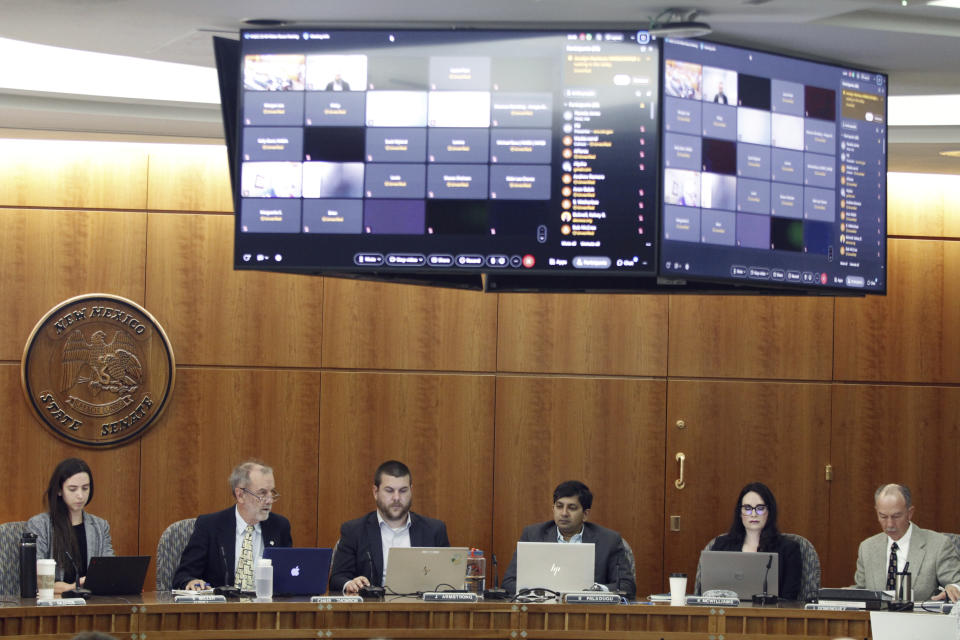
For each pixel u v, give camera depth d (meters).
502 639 5.87
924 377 9.02
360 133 5.75
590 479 8.75
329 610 5.77
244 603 5.70
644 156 5.74
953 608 5.74
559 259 5.74
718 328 8.86
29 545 5.95
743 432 8.84
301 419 8.59
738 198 5.92
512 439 8.73
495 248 5.73
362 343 8.66
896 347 9.02
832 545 8.89
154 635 5.57
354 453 8.62
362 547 6.87
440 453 8.69
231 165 6.00
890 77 6.85
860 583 7.08
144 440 8.44
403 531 6.96
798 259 6.05
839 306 8.96
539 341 8.78
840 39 6.20
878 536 7.16
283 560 6.10
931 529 8.97
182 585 6.43
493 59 5.76
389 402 8.66
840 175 6.16
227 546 6.62
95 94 7.46
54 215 8.43
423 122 5.75
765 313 8.90
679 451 8.80
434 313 8.73
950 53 6.39
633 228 5.73
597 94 5.76
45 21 6.16
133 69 7.52
